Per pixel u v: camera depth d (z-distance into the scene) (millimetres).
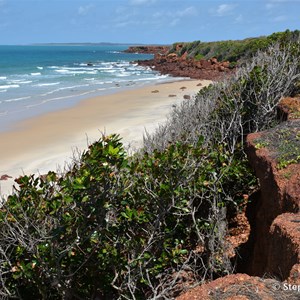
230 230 6211
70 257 4715
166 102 24797
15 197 4574
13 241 4438
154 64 69938
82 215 4402
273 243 3957
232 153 6477
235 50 51281
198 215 6105
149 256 4789
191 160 5348
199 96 10984
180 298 3135
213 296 3078
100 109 23031
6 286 4762
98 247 4727
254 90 7699
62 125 18938
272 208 4957
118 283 4984
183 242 5562
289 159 5215
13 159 14047
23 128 18516
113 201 4758
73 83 39094
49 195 4730
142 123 18406
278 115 7664
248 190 6750
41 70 58531
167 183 5020
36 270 4504
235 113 7621
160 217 4980
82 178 4242
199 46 66000
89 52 159875
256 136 6078
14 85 36656
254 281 3174
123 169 5000
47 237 4168
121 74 51438
